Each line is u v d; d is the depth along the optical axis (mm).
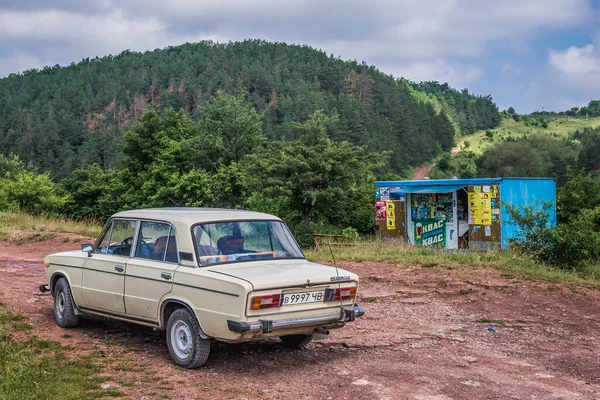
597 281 12547
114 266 6984
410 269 13016
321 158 23922
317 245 19266
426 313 9758
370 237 24312
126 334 7562
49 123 198125
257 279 5812
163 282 6402
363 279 12320
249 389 5582
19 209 35719
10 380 5375
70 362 6145
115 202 45031
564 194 22188
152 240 6754
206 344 6137
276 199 24547
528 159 137625
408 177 159500
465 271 12578
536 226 14555
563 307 10320
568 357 7527
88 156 170625
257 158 25094
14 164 52812
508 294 10938
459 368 6691
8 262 14461
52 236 19047
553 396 5789
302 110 186250
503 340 8320
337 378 6062
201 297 6008
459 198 18844
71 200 50406
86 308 7441
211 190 33906
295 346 7180
